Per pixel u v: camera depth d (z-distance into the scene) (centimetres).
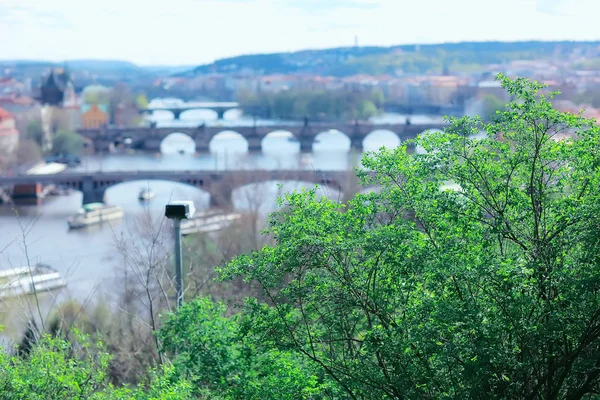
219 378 2397
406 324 1777
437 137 1870
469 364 1661
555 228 1812
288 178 11744
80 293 5378
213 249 5275
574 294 1688
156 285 3784
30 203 16212
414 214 1986
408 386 1789
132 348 3412
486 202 1866
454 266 1702
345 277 1839
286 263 1848
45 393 1995
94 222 12812
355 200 1959
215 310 2641
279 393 2094
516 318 1695
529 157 1845
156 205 14300
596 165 1775
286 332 1938
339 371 1930
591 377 1772
